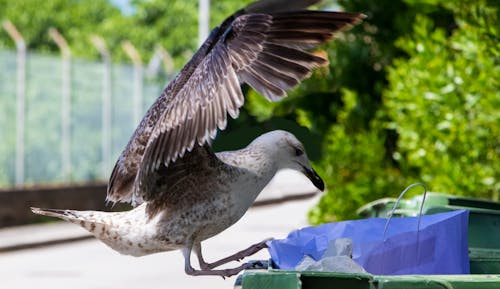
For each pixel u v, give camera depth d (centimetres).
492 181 1087
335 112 1689
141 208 529
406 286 394
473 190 1095
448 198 786
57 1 3875
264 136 530
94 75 2627
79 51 3794
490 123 1055
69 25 3903
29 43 3784
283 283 399
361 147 1541
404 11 1591
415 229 557
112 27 3972
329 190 1559
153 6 4075
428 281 395
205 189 513
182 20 4078
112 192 541
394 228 562
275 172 527
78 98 2562
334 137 1570
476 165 1098
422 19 1248
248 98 1731
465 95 1109
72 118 2547
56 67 2473
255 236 2198
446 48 1213
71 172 2589
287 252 551
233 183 515
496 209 791
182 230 516
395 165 1572
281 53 410
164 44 4053
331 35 408
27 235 2192
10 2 3803
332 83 1631
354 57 1620
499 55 1043
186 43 4072
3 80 2303
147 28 4059
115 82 2708
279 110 1725
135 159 527
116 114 2722
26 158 2412
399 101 1246
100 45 2692
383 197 1495
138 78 2805
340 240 513
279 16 413
